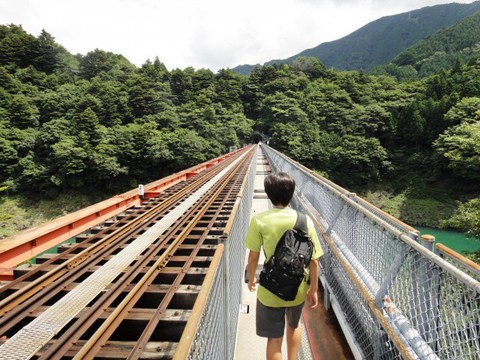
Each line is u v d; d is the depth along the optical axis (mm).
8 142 58938
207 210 7820
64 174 58906
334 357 3316
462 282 1569
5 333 3045
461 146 42094
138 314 3086
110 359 2480
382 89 109250
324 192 5602
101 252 4824
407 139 77062
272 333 2455
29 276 4195
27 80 93000
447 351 1848
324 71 146125
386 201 62688
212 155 76500
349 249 3842
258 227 2350
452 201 54344
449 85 82375
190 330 1240
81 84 98938
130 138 68750
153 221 6773
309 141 81062
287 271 2209
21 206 56344
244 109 128375
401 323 2273
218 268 2123
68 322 2869
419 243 2178
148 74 119125
